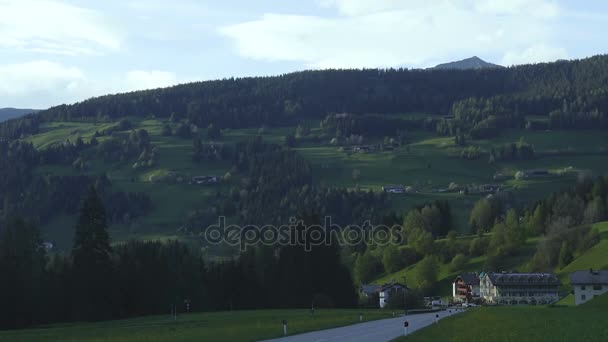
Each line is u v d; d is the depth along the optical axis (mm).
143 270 120062
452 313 102000
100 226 109250
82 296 105500
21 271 103250
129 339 57750
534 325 61031
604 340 47344
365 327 68875
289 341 50719
